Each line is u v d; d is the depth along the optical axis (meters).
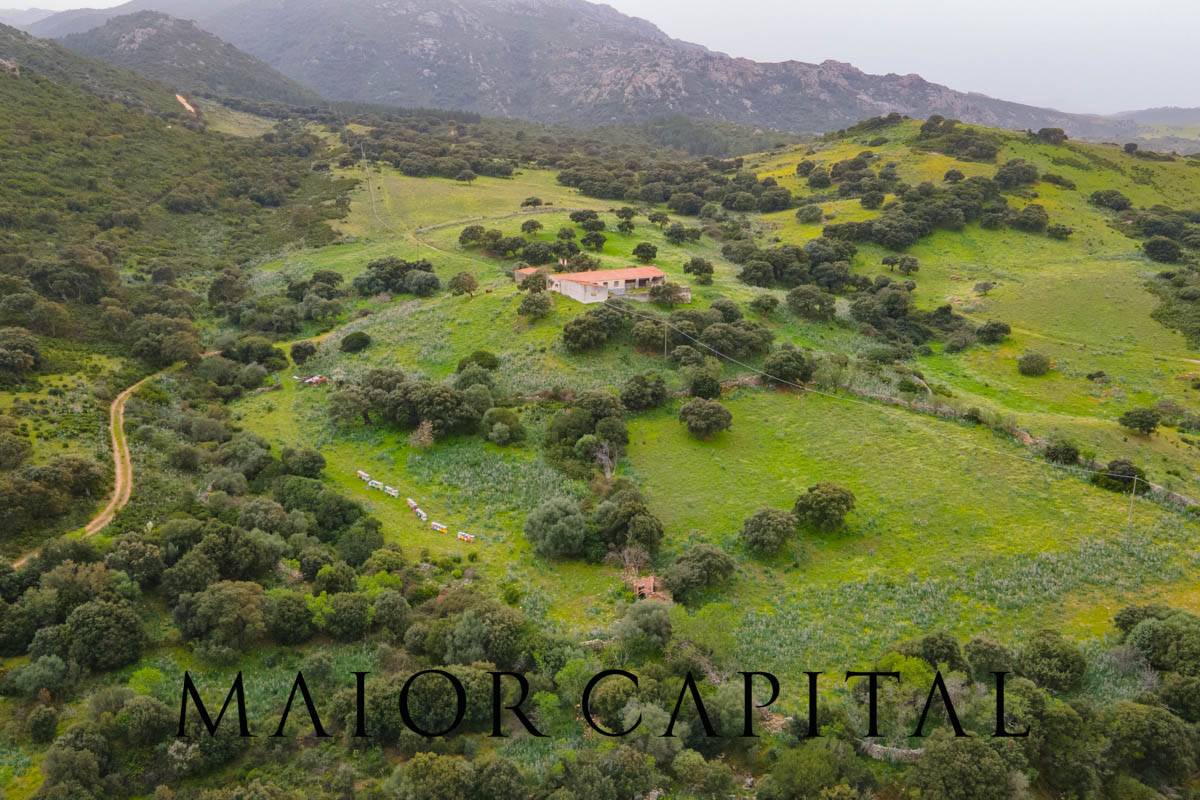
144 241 127.44
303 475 67.56
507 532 61.34
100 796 34.06
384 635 46.62
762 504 63.62
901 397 79.12
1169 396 88.38
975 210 145.25
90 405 71.44
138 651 43.12
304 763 37.12
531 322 94.56
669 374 81.50
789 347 86.06
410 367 90.25
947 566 55.72
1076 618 50.28
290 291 116.56
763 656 47.28
